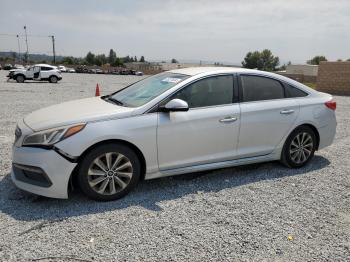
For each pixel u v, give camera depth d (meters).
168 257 3.03
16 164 3.95
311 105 5.40
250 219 3.77
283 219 3.80
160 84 4.73
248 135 4.86
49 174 3.75
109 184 4.08
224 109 4.65
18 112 10.64
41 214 3.73
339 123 9.98
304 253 3.17
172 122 4.28
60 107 4.60
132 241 3.26
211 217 3.78
